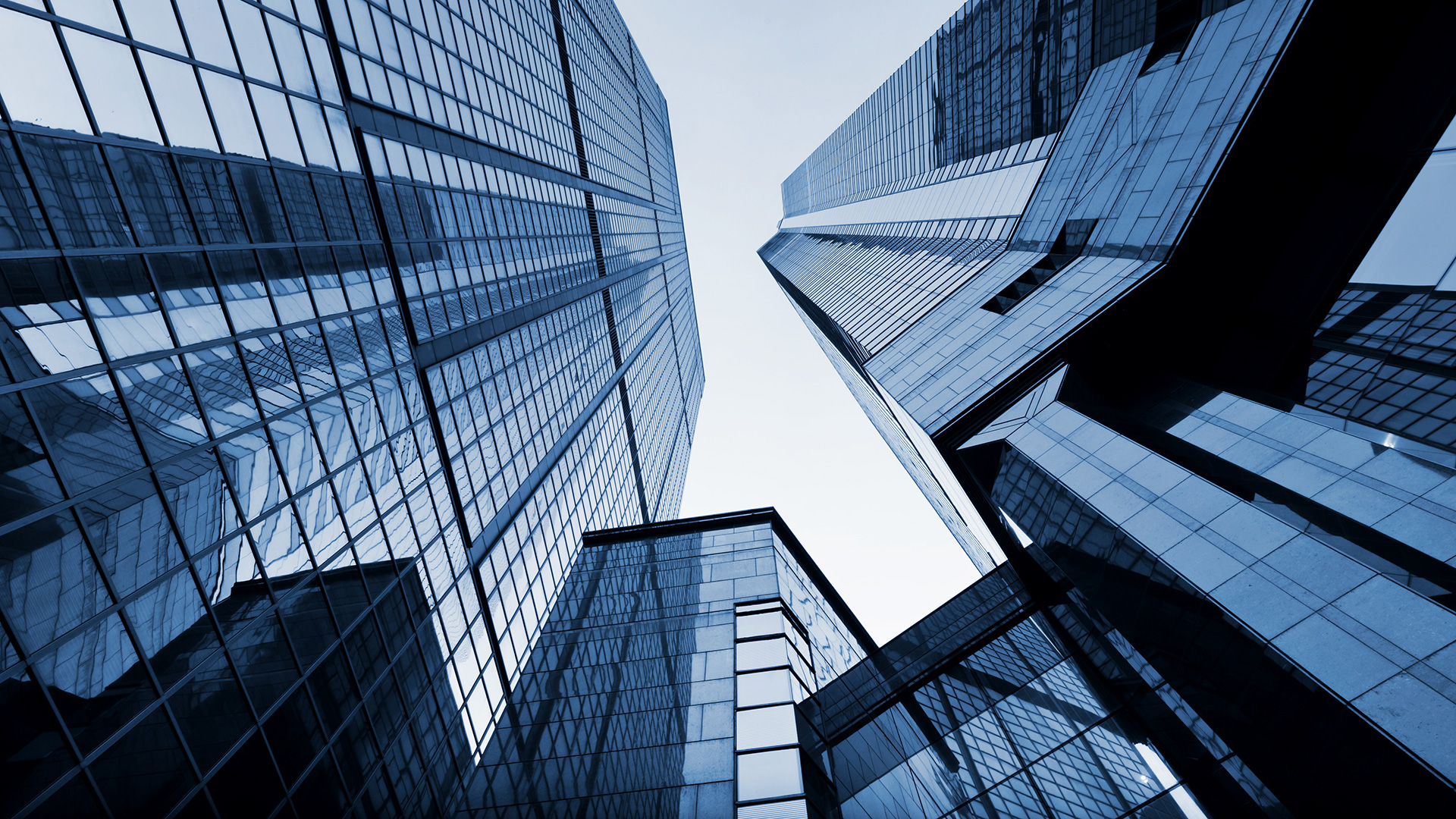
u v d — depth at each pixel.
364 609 20.06
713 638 30.62
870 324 53.00
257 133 18.83
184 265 15.17
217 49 17.55
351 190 23.75
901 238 75.44
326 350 20.39
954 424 26.48
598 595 39.09
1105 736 21.41
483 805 21.61
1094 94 35.03
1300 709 13.00
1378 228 19.12
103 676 11.70
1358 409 17.48
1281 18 21.08
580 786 21.20
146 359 13.59
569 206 62.75
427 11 33.38
